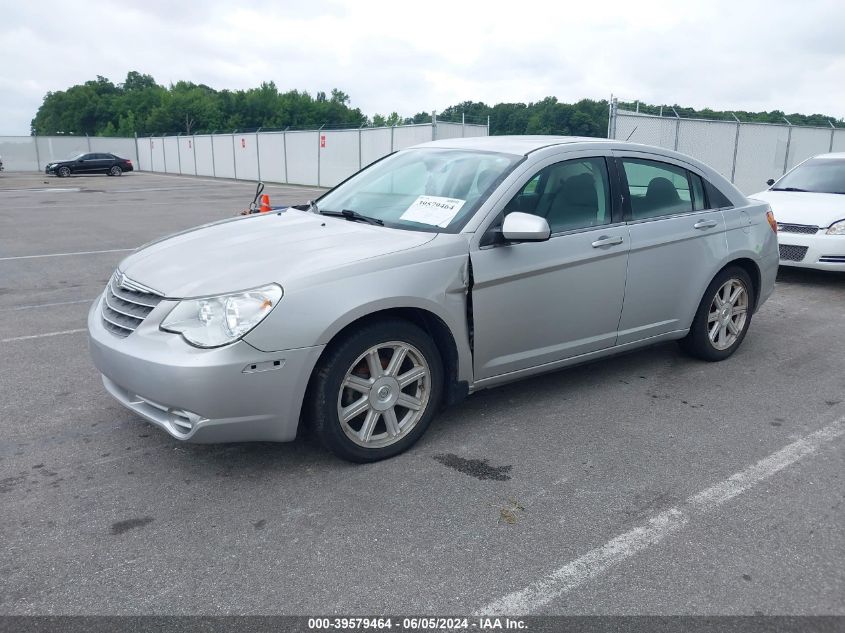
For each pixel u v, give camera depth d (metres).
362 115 101.50
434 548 2.84
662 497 3.27
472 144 4.58
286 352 3.13
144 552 2.79
